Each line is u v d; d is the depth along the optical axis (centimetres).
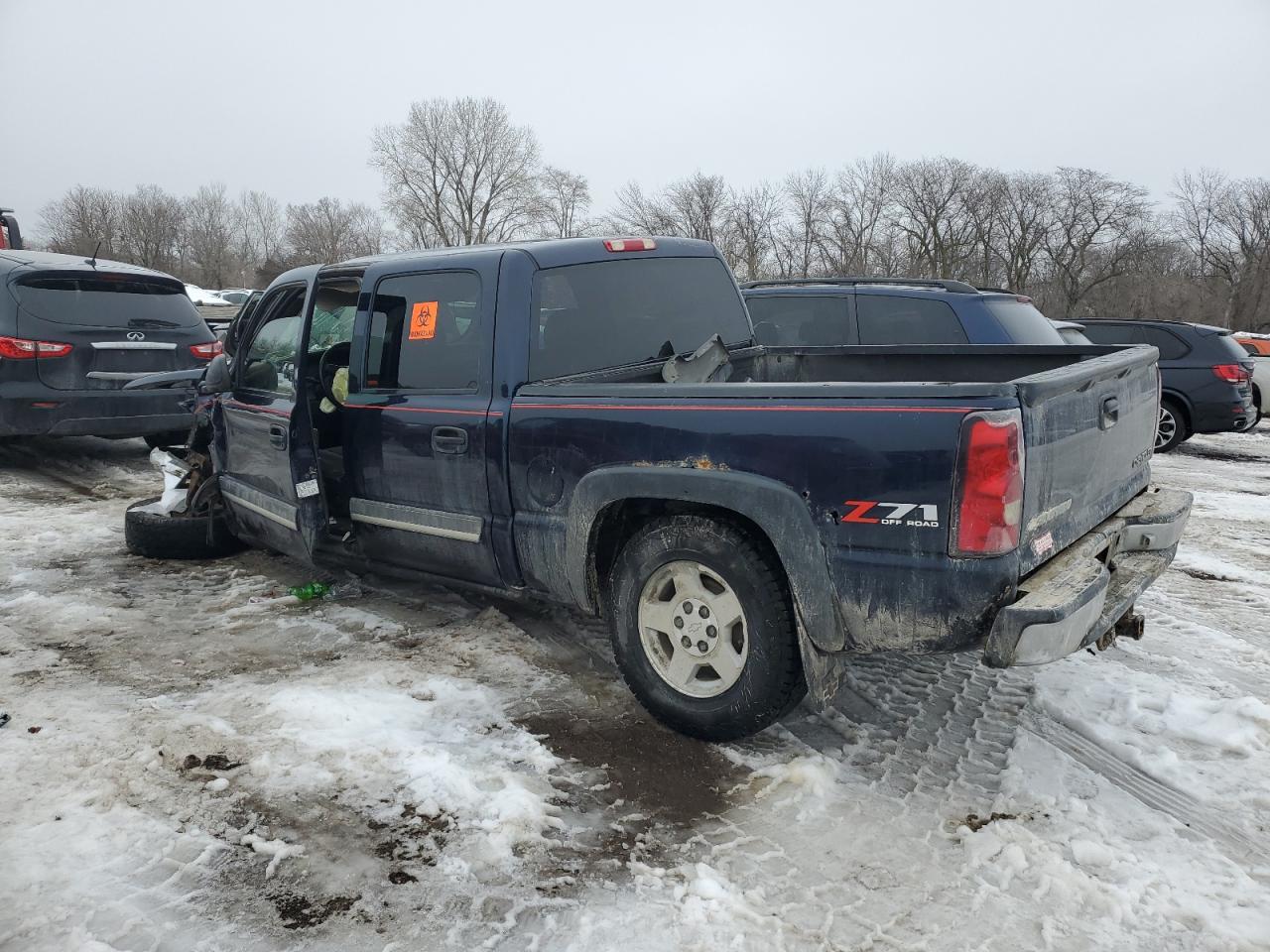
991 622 270
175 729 339
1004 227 5900
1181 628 450
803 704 363
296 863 265
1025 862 263
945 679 384
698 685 333
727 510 321
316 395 470
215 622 458
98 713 354
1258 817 286
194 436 575
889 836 278
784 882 258
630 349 414
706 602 323
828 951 231
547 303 382
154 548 557
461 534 388
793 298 746
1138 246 5812
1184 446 1159
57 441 976
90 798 294
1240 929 237
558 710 362
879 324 713
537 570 369
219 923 241
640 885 257
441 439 386
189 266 8056
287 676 391
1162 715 349
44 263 795
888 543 277
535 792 302
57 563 557
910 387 273
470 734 340
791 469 292
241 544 574
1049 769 314
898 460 273
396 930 240
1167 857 267
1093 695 368
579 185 7200
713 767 320
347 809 291
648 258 435
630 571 339
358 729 339
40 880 255
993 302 696
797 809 293
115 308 812
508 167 7000
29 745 328
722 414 307
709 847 274
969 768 316
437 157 6919
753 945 233
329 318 483
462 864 265
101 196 7819
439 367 395
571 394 348
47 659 409
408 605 480
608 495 331
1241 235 5950
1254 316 5722
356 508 432
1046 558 290
